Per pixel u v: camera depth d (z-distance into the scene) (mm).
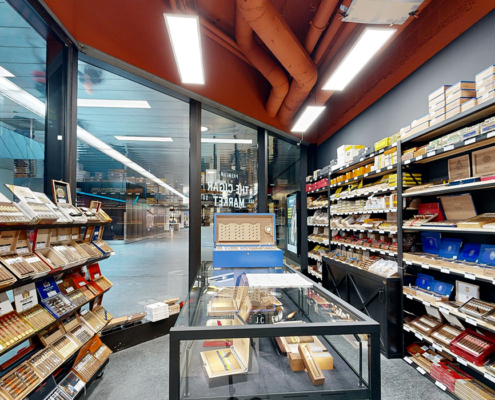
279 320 1245
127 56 2906
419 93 3150
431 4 2936
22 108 4023
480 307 2086
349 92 4871
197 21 2186
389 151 3119
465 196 2398
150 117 5340
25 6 2016
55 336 1934
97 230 2623
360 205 3818
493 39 2264
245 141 5531
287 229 7250
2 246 1524
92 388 2229
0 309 1479
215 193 4859
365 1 2197
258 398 1124
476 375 2312
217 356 1325
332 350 1327
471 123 2322
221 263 2053
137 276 5922
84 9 2570
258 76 4852
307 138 6227
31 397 1532
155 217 14805
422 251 2924
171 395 1093
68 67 2463
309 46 3592
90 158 9188
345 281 3820
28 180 3854
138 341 3080
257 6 2475
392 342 2822
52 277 1996
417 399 2131
